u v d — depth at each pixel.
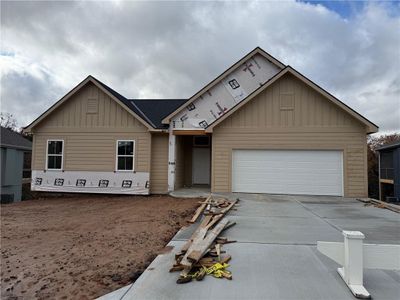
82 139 12.83
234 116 11.71
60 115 12.98
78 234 5.57
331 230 5.75
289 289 3.12
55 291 3.12
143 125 12.56
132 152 12.57
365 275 3.54
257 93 11.38
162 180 12.69
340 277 3.43
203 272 3.48
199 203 9.26
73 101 12.95
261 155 11.54
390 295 3.01
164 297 2.94
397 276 3.50
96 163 12.70
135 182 12.44
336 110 11.12
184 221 6.76
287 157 11.38
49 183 12.85
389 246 3.22
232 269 3.67
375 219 6.90
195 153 14.97
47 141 12.99
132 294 3.01
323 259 4.04
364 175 10.84
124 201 10.78
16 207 9.48
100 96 12.84
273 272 3.58
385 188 18.98
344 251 3.32
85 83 12.69
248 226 6.06
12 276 3.52
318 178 11.14
